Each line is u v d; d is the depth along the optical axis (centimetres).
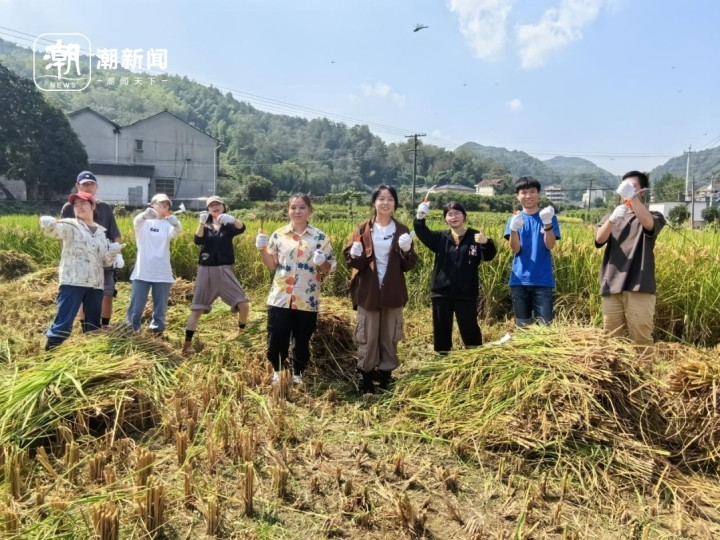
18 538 257
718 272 607
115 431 359
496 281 727
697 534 288
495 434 362
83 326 547
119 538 261
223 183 5991
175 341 601
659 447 359
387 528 283
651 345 457
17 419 355
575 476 330
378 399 452
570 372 375
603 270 469
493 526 288
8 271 1059
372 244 466
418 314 755
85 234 521
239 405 410
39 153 4144
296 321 486
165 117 5066
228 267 600
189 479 297
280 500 303
